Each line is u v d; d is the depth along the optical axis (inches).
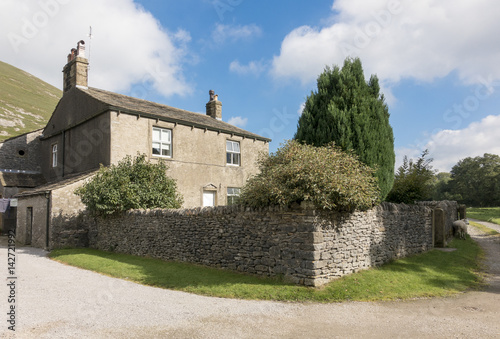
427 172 557.3
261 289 290.0
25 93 2965.1
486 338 199.0
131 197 512.1
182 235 426.3
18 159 836.0
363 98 419.2
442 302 280.4
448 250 536.7
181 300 269.6
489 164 2461.9
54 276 362.3
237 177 815.1
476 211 1742.1
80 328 203.0
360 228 365.4
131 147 624.7
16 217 730.8
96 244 576.4
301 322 222.1
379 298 282.8
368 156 402.9
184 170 701.9
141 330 201.8
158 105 813.2
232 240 367.2
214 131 769.6
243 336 195.8
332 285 299.3
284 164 351.3
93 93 687.7
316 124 431.8
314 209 298.8
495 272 417.7
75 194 564.4
